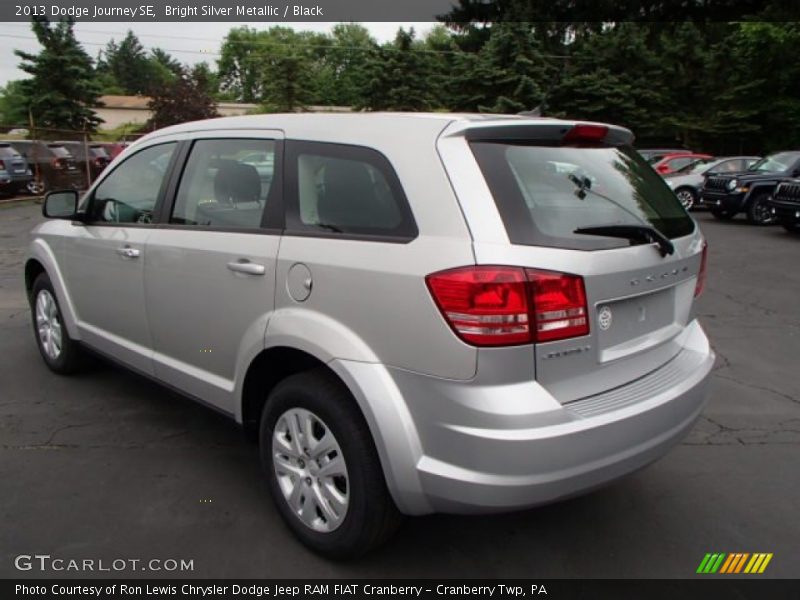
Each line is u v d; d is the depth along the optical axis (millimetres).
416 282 2400
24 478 3484
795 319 7312
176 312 3502
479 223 2367
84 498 3305
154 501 3289
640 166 3178
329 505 2791
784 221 13945
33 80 36344
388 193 2621
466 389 2316
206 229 3338
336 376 2744
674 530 3166
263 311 2969
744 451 4016
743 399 4887
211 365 3361
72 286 4477
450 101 36344
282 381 2953
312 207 2895
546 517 3262
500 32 34219
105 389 4742
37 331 5094
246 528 3082
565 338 2400
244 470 3619
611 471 2498
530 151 2652
